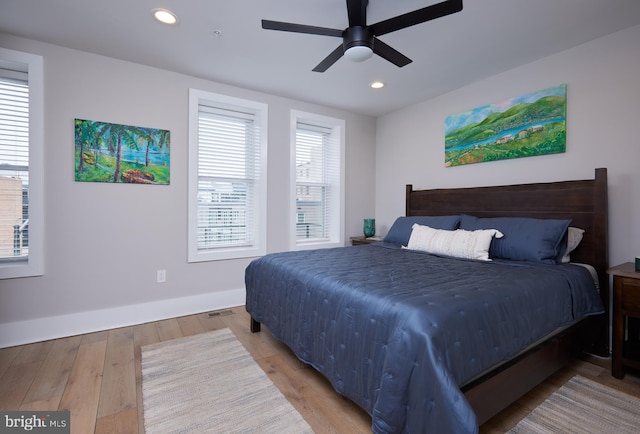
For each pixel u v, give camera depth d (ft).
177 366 6.62
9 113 7.91
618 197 7.34
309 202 13.10
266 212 11.52
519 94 9.11
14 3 6.38
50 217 8.07
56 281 8.15
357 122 13.83
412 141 12.62
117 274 8.95
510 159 9.37
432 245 8.76
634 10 6.47
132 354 7.20
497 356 4.35
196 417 4.99
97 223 8.66
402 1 6.25
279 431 4.69
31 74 7.79
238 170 11.35
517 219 8.18
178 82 9.75
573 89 8.03
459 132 10.71
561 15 6.66
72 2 6.37
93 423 4.84
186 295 10.05
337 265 6.94
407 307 4.17
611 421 4.90
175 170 9.79
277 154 11.71
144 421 4.89
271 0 6.28
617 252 7.36
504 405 4.58
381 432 3.89
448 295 4.56
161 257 9.61
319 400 5.48
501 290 4.93
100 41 7.90
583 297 6.31
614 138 7.38
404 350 3.84
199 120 10.56
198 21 7.02
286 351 7.38
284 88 10.90
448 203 10.84
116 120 8.85
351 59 6.21
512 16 6.70
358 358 4.64
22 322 7.75
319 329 5.62
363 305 4.74
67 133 8.23
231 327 8.93
